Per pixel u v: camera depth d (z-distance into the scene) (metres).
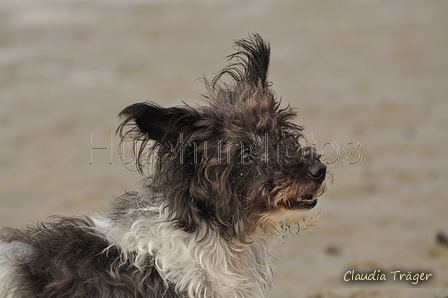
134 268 6.66
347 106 23.86
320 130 21.12
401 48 31.88
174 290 6.67
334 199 15.34
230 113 7.18
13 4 44.44
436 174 16.73
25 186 17.52
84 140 21.33
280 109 7.59
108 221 7.11
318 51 32.25
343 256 11.88
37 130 22.55
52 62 31.48
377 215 14.09
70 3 44.72
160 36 36.12
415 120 21.86
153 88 26.89
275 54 32.09
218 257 6.88
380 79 27.20
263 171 6.94
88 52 33.22
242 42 8.15
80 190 17.00
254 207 6.99
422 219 13.66
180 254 6.71
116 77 28.89
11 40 35.81
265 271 7.44
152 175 7.23
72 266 6.48
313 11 41.00
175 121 6.89
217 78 7.98
